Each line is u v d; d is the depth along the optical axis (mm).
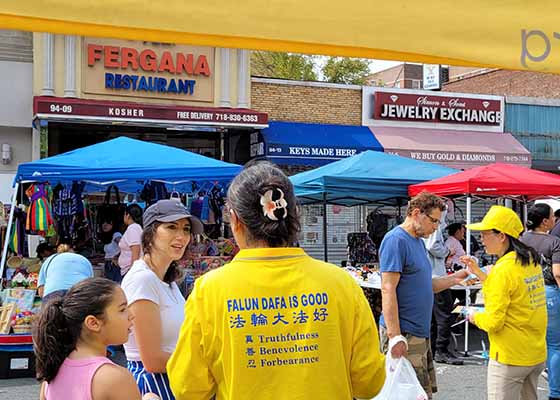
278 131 17109
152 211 3246
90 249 13250
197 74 16422
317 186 11008
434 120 19391
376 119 18734
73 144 16812
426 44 1840
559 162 21125
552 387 6195
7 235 9258
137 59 15820
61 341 2381
